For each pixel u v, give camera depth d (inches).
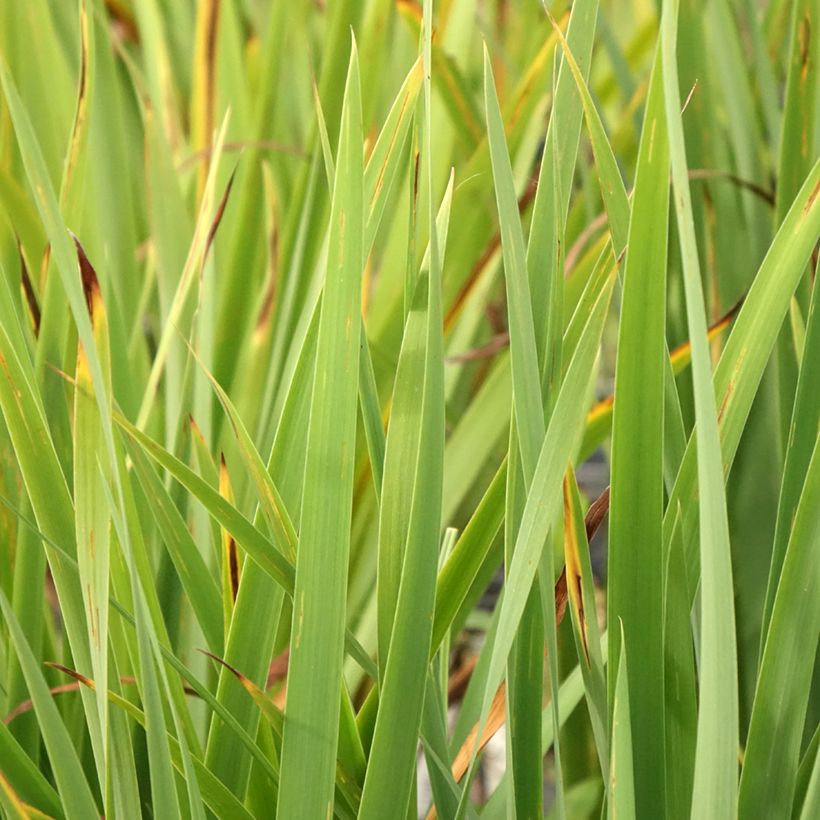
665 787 58.7
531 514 56.3
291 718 56.9
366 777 57.6
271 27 85.8
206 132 95.1
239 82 93.9
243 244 78.0
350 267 55.9
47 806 60.6
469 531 59.4
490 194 84.4
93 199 76.1
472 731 63.0
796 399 59.9
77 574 59.4
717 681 54.2
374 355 77.6
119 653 62.1
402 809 57.9
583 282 75.0
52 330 66.5
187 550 61.6
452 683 86.9
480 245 88.0
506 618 56.6
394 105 59.2
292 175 97.3
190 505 70.3
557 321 59.6
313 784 57.1
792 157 69.2
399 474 58.7
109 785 57.5
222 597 63.0
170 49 112.0
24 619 65.0
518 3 120.2
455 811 60.2
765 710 58.4
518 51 112.1
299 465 62.2
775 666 58.2
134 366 76.4
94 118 84.9
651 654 58.1
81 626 59.5
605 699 59.1
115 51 98.5
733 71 78.6
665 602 59.3
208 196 68.8
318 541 56.4
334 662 56.7
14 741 60.2
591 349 56.3
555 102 58.5
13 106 54.8
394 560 58.9
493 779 93.2
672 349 73.9
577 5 58.8
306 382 62.1
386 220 97.5
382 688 57.3
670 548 59.0
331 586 56.6
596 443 69.1
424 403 56.6
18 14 82.7
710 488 53.6
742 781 58.7
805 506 57.6
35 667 56.9
